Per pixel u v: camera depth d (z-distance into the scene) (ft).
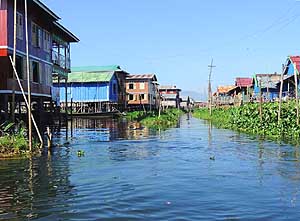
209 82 274.16
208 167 60.18
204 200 40.32
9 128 80.69
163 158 70.59
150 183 48.65
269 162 64.44
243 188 45.52
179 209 37.14
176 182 49.08
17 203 39.65
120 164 63.72
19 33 100.83
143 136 118.42
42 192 44.27
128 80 311.68
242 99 220.64
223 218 34.27
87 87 242.78
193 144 94.27
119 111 256.11
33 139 82.58
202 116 278.26
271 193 43.11
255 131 123.65
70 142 98.27
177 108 430.20
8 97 103.30
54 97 136.26
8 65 94.94
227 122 172.65
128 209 37.32
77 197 41.93
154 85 343.87
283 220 33.65
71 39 155.33
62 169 58.70
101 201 40.24
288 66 175.22
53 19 121.90
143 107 288.51
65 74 155.33
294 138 102.17
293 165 61.26
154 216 35.04
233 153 76.43
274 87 206.49
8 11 94.02
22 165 61.93
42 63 120.06
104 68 276.21
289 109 114.21
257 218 34.22
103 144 94.58
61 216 35.37
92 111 241.35
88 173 55.57
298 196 41.75
